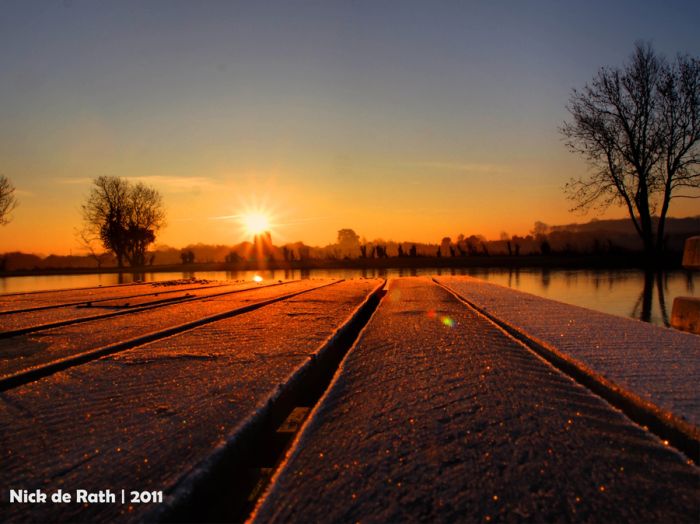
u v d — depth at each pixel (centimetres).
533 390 303
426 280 1425
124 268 2909
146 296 1021
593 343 429
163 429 246
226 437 234
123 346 460
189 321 607
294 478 198
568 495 182
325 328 549
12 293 1132
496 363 368
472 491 185
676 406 256
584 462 207
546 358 414
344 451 221
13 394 308
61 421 260
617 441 228
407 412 268
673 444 240
